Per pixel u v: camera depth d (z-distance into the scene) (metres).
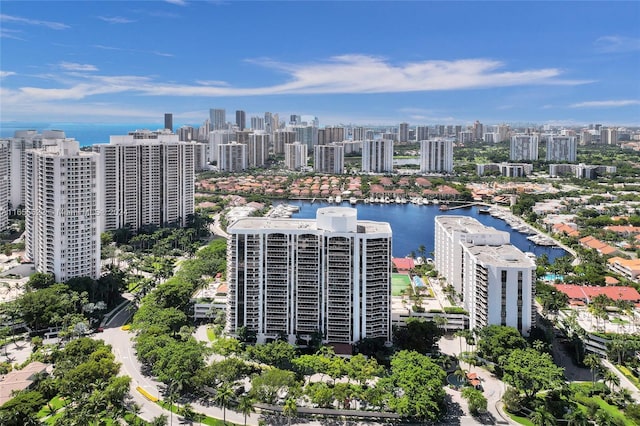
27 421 193.88
